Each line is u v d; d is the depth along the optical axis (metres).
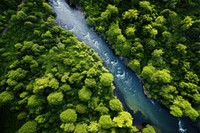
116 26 68.88
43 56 62.31
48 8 71.81
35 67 59.91
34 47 62.09
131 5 72.25
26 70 59.91
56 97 54.31
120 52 68.19
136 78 66.94
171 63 63.88
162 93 60.66
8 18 68.00
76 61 62.69
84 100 56.00
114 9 69.38
